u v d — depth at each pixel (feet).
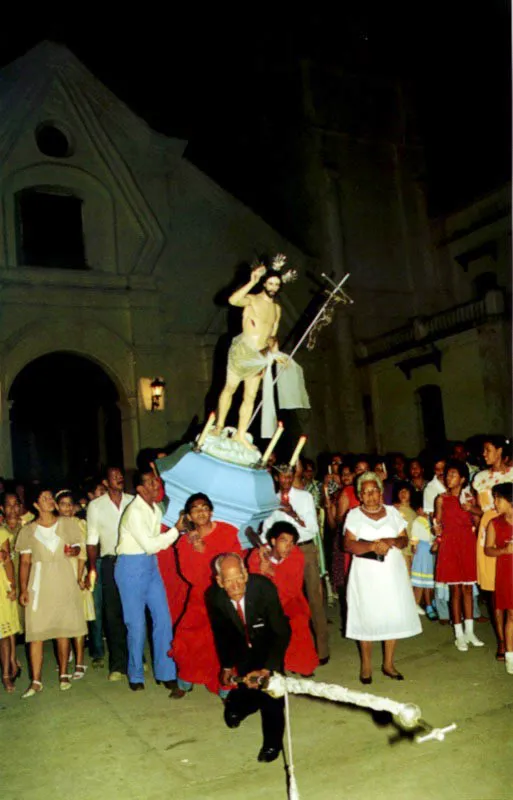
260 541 21.61
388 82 64.64
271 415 24.90
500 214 57.11
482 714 17.30
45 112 47.47
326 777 14.51
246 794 14.01
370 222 61.82
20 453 62.34
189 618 19.25
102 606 23.93
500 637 21.39
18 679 22.61
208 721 18.07
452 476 23.34
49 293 45.78
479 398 50.34
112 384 49.70
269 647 15.19
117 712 19.06
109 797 14.21
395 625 19.47
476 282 60.29
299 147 62.08
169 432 49.11
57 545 21.29
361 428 58.90
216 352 51.42
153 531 20.68
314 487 32.58
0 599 21.20
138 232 49.44
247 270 53.72
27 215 47.11
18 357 44.39
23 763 16.06
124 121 50.06
